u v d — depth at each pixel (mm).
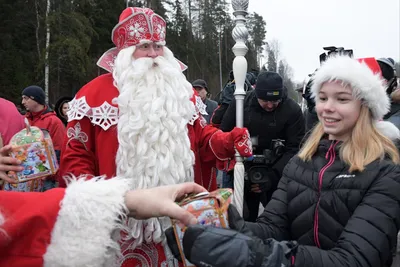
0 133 1842
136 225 1737
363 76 1350
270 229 1491
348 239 1201
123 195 999
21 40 23891
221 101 3951
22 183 1577
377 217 1213
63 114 4988
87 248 902
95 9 27406
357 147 1365
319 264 1118
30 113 3910
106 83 1955
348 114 1378
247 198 3289
